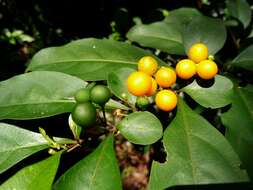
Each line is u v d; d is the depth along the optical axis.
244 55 0.20
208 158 0.16
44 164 0.17
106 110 0.19
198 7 0.30
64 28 0.33
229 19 0.25
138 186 0.43
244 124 0.17
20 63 0.32
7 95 0.18
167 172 0.15
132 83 0.16
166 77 0.16
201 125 0.17
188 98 0.23
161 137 0.17
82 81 0.18
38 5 0.33
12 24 0.33
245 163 0.16
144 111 0.16
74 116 0.15
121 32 0.30
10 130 0.17
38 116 0.17
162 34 0.23
